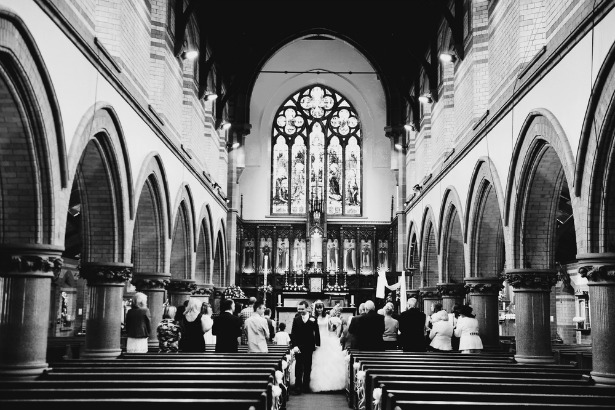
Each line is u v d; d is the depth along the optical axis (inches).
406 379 355.3
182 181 856.9
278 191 1579.7
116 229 601.6
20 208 424.2
